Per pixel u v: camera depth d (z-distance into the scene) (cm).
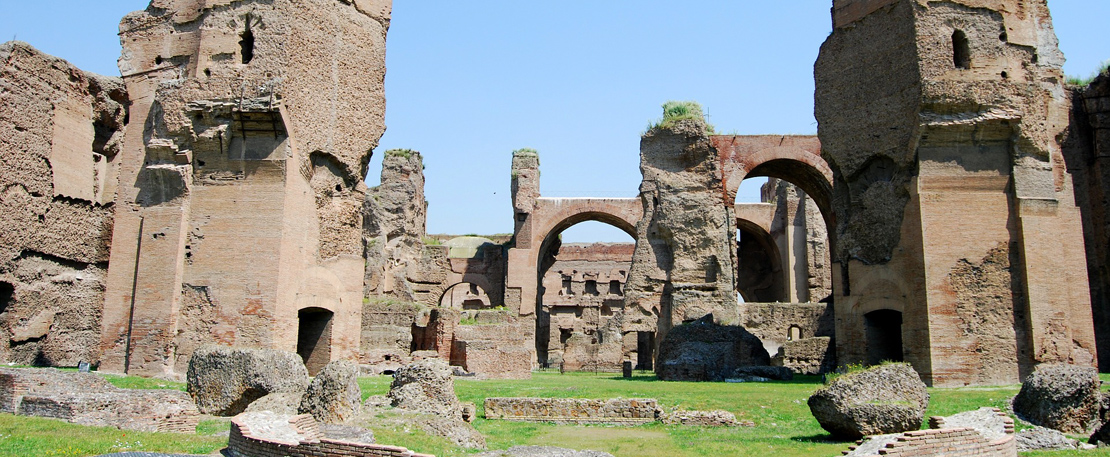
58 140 2884
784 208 5734
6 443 1337
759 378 3150
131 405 1661
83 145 3025
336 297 2836
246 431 1321
